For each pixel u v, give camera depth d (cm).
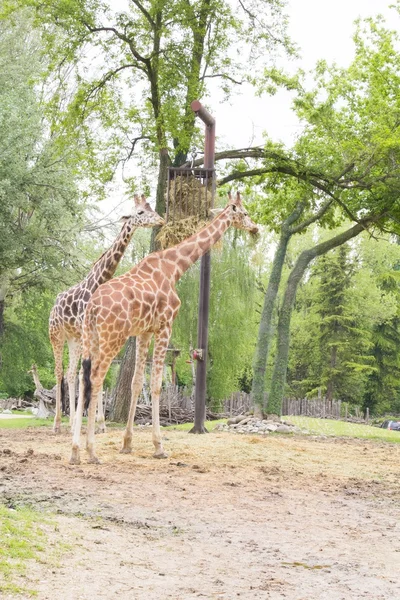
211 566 579
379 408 5806
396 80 2470
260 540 675
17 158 2958
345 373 5241
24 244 3134
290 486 978
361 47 2611
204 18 2183
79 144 2462
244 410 3067
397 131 2222
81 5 2127
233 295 3662
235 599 503
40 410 2367
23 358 4238
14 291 3659
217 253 1298
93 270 1311
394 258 5503
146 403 2897
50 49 2373
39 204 3134
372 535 734
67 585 490
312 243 5309
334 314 5291
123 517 704
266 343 2155
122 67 2222
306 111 2264
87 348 997
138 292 1029
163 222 1210
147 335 1120
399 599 533
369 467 1234
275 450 1350
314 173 2202
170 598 492
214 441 1411
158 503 786
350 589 549
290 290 2223
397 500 938
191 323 3653
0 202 3019
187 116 2120
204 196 1550
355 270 5334
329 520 788
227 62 2267
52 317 1426
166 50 2112
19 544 547
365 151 2155
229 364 3909
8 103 2964
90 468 974
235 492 893
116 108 2286
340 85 2483
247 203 2708
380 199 2389
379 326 5719
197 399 1702
